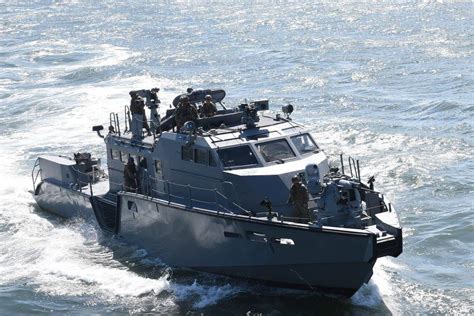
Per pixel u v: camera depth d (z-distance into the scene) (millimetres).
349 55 138250
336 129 80000
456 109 86062
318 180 38312
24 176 66625
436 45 145125
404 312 39219
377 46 149000
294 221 38906
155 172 46031
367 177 63781
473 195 57969
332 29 187000
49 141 78688
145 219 46375
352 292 38969
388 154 70125
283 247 38344
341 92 101750
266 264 39562
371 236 35875
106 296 42188
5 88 114125
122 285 43438
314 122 83812
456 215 53125
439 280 42969
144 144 47531
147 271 45219
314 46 153625
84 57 151125
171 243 44719
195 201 42812
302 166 41250
